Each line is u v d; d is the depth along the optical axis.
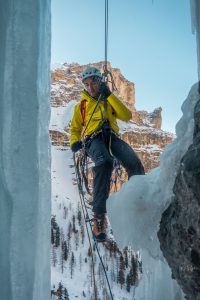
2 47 4.26
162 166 5.05
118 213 5.32
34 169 4.24
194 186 3.79
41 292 4.35
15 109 4.25
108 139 5.25
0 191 4.03
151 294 5.98
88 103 5.46
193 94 4.66
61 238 89.69
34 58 4.40
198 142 3.96
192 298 4.41
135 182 5.26
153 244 5.29
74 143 5.50
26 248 4.08
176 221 4.31
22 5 4.44
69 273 73.81
